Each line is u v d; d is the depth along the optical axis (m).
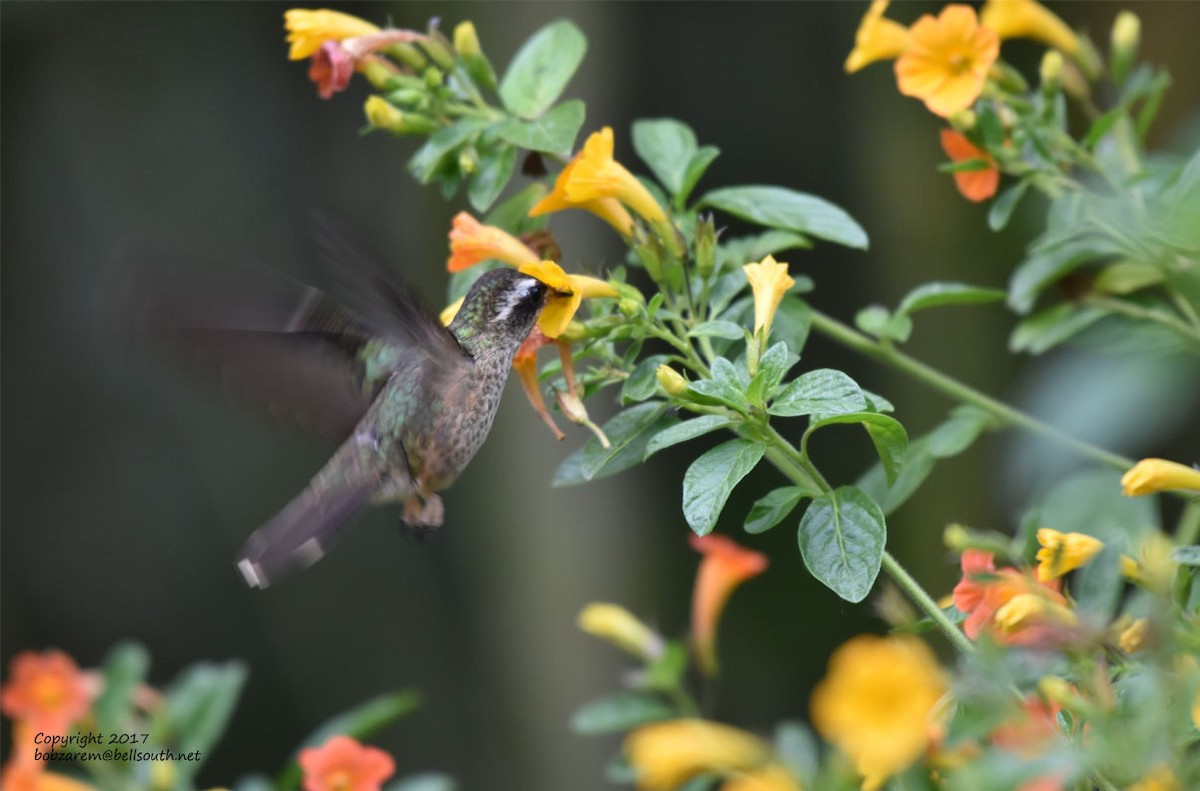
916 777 2.42
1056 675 2.42
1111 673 2.41
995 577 2.44
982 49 2.50
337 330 2.48
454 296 2.52
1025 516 2.49
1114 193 2.52
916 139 3.07
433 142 2.50
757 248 2.50
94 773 2.53
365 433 2.48
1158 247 2.50
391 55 2.52
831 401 2.43
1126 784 2.39
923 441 2.52
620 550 3.31
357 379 2.49
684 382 2.44
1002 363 2.86
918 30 2.50
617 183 2.47
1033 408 2.52
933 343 2.91
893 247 3.07
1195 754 2.40
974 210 2.97
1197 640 2.41
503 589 3.32
